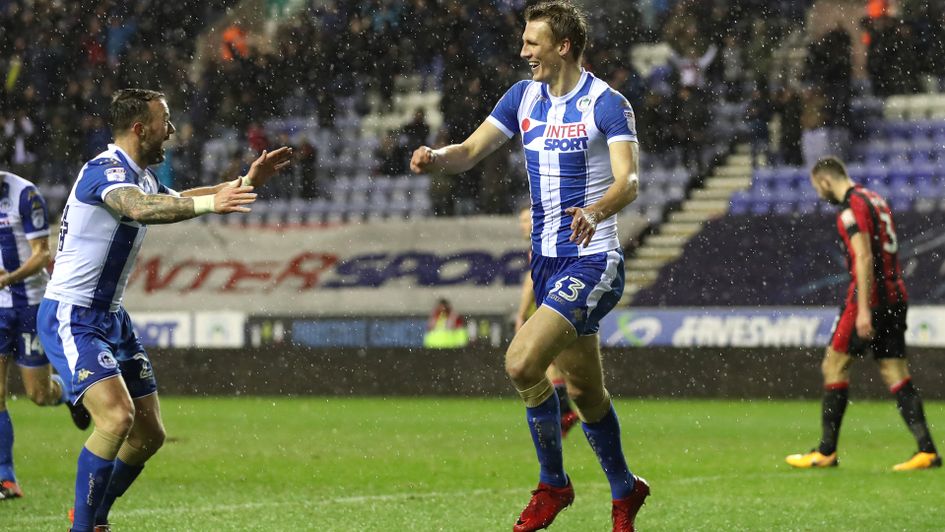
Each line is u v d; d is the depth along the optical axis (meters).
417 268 33.28
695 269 32.50
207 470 16.78
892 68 36.03
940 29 36.03
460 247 33.31
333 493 14.39
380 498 13.94
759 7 36.66
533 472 16.55
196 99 37.72
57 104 37.72
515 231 33.25
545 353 10.21
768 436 21.62
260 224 34.12
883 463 17.52
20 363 15.12
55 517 12.47
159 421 11.01
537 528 10.61
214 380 32.28
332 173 36.66
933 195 34.91
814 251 31.73
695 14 36.78
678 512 12.76
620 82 36.06
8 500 13.74
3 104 37.62
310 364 32.19
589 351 10.70
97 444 10.03
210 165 37.19
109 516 12.52
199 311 33.31
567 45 10.75
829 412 16.97
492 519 12.34
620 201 10.04
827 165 17.27
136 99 10.62
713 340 30.97
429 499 13.84
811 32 36.69
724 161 35.38
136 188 10.04
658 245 33.38
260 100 37.72
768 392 29.97
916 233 30.88
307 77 37.72
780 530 11.65
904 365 17.00
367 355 31.88
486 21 36.78
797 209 34.53
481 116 36.38
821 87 35.78
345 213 36.03
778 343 30.56
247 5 38.81
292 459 18.14
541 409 10.45
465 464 17.50
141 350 10.95
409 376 31.52
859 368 29.41
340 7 37.81
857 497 13.86
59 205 36.84
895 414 25.72
